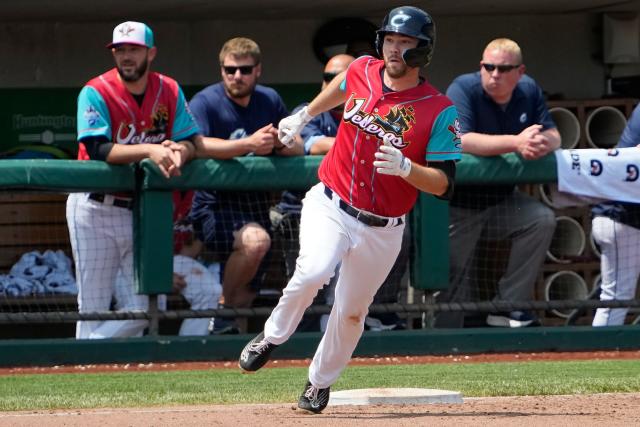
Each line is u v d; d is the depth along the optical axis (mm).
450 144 16781
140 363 27766
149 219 27484
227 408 18703
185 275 28359
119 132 27266
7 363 27391
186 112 27891
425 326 29188
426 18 16375
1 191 27000
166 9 37188
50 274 32125
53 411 18656
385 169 15898
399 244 17203
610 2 38500
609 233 29562
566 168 28875
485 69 28656
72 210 27719
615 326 29766
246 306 28859
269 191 28406
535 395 20359
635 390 20969
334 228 16844
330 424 15781
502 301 29281
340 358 17578
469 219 29219
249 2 35906
